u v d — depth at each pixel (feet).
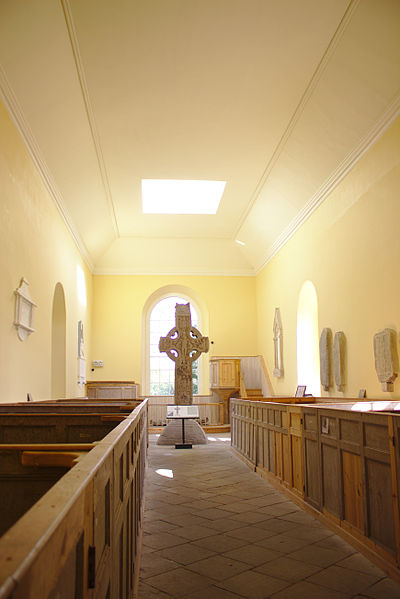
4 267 21.99
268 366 51.01
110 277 55.88
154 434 47.24
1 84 21.31
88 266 51.13
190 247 54.49
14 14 19.33
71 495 3.23
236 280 57.52
